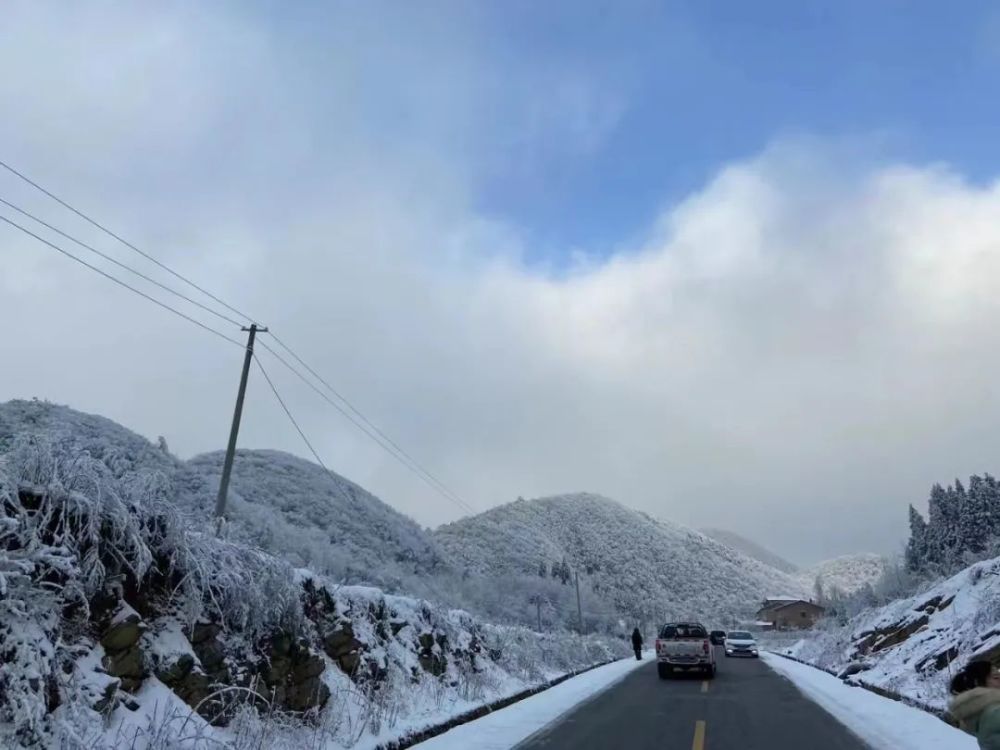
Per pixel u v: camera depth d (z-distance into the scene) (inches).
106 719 268.2
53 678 246.8
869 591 2390.5
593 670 1246.9
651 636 3622.0
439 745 450.0
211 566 349.7
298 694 401.1
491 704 647.1
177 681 318.7
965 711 167.6
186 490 1601.9
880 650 1006.4
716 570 7003.0
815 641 1610.5
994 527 2512.3
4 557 239.9
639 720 564.4
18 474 279.9
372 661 519.5
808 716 573.6
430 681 601.0
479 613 2039.9
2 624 235.6
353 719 427.8
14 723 221.9
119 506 301.3
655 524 7819.9
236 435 887.1
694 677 1007.0
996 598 735.1
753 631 4692.4
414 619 665.0
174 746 280.8
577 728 525.3
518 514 6692.9
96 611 291.6
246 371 920.9
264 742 335.3
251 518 1604.3
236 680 354.3
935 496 2736.2
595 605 3663.9
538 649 1104.2
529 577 3922.2
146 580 328.5
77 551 280.2
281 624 404.5
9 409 1630.2
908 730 472.1
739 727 519.2
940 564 2192.4
